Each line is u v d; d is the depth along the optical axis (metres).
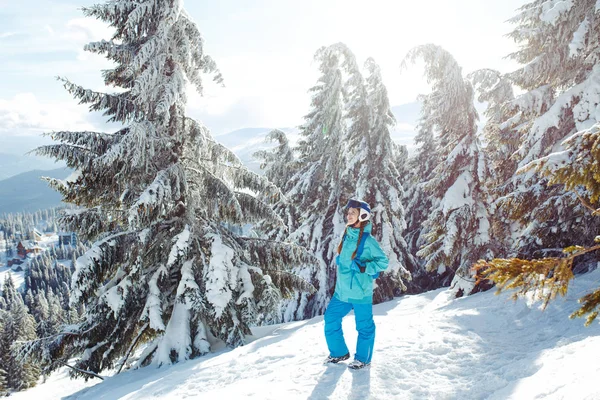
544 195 8.98
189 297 9.52
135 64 9.24
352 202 4.46
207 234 10.43
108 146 9.91
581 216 8.70
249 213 11.38
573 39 9.45
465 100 12.20
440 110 12.52
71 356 10.15
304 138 19.12
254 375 4.96
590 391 2.59
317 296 16.48
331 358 4.69
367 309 4.39
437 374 4.17
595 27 9.46
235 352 7.45
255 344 8.03
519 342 5.04
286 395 3.96
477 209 11.91
